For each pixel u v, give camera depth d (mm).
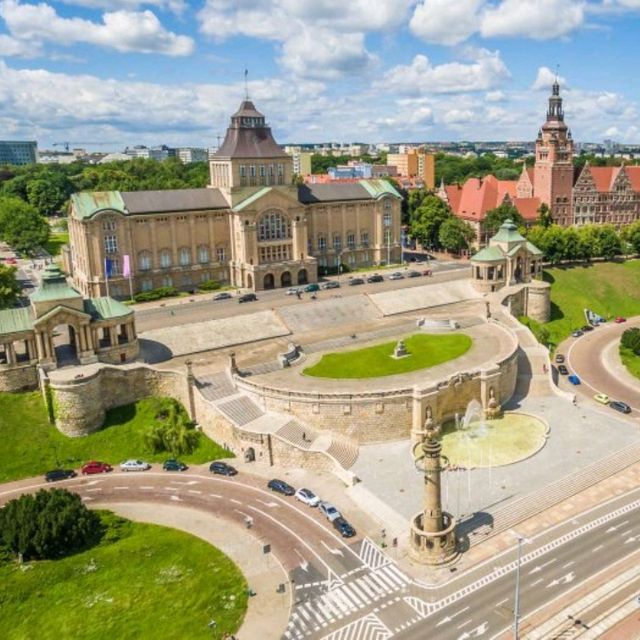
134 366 105250
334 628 62875
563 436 99250
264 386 99562
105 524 80688
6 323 102562
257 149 163875
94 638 62125
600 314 167875
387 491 85250
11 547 74375
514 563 71625
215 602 66375
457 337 124500
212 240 164500
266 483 89125
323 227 182250
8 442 96562
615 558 71750
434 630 62344
